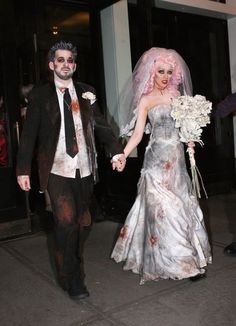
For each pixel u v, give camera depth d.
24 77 4.68
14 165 4.14
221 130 5.93
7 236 4.13
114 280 2.93
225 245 3.58
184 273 2.66
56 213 2.54
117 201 4.61
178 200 2.80
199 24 5.75
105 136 2.71
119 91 4.75
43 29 4.79
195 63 5.76
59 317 2.43
